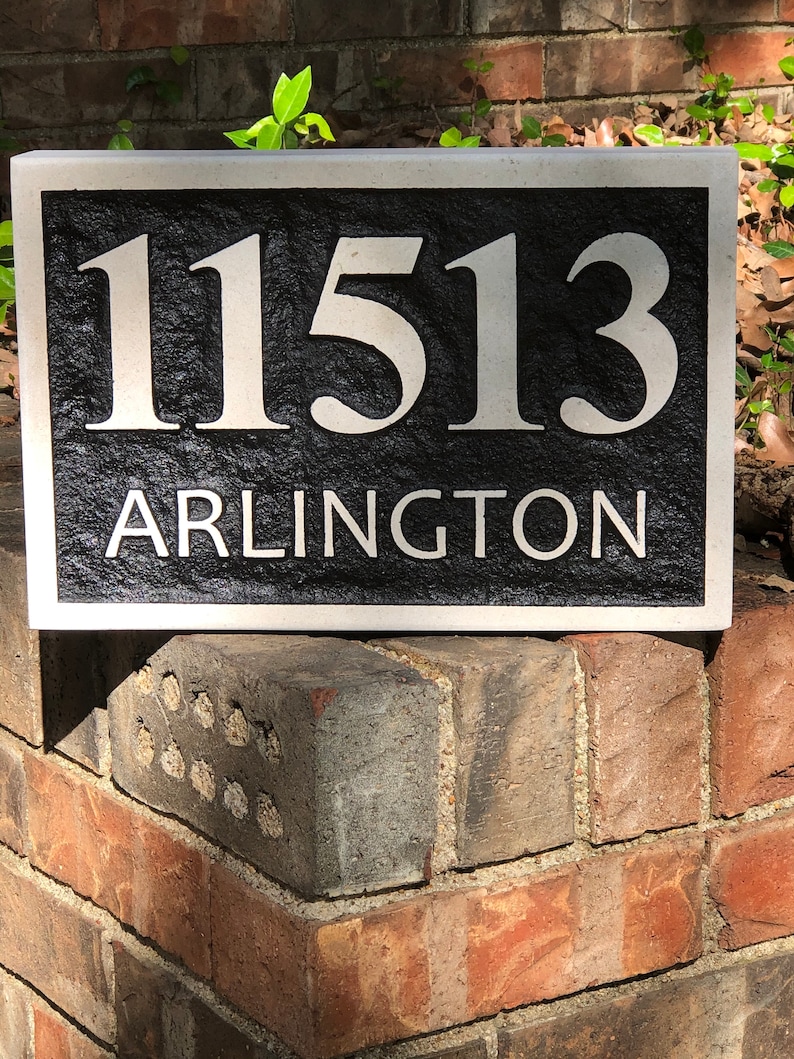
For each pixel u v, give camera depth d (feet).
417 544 3.24
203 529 3.28
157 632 3.45
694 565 3.25
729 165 3.10
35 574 3.33
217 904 3.36
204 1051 3.50
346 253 3.15
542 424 3.19
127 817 3.71
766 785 3.60
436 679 3.13
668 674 3.39
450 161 3.11
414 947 3.15
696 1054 3.71
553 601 3.26
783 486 3.91
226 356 3.21
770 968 3.77
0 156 7.02
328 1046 3.07
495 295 3.15
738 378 5.05
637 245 3.13
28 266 3.22
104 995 3.95
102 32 6.95
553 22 7.13
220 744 3.26
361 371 3.19
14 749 4.20
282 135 4.60
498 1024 3.38
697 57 7.35
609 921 3.47
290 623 3.28
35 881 4.23
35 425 3.28
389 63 7.04
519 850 3.28
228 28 6.95
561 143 6.73
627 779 3.38
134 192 3.17
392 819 3.07
